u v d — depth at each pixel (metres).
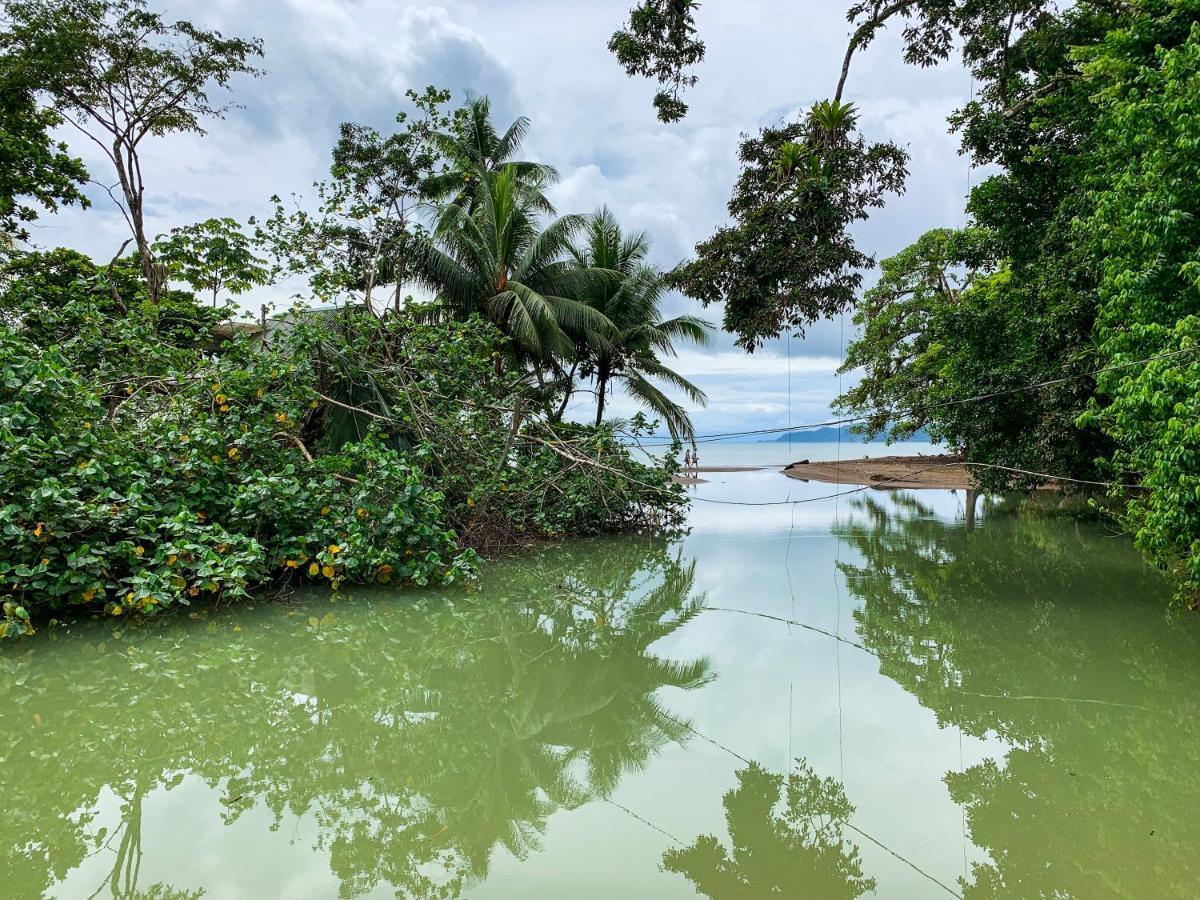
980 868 3.02
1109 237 7.96
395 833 3.33
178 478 7.18
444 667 5.77
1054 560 10.39
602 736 4.51
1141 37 8.35
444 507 9.77
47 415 6.50
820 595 8.42
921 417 15.88
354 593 7.74
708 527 14.33
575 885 2.89
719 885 2.86
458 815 3.52
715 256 10.01
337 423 9.80
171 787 3.76
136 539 6.58
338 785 3.82
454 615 7.21
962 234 14.54
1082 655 6.05
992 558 10.65
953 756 4.17
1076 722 4.66
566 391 18.69
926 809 3.56
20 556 5.98
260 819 3.43
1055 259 10.90
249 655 5.77
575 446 12.37
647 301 19.86
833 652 6.23
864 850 3.17
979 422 11.67
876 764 4.09
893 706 4.96
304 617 6.84
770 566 10.24
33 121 17.53
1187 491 5.85
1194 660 5.89
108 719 4.57
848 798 3.68
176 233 17.69
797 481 26.22
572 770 4.04
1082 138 10.41
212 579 6.35
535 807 3.62
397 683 5.38
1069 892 2.85
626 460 12.70
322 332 9.43
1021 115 11.34
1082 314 10.28
